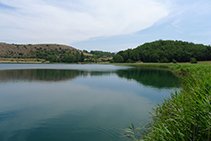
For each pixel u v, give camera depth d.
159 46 193.88
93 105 13.77
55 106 13.46
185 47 162.38
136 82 27.61
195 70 14.29
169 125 4.57
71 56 177.62
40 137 8.02
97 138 7.83
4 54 175.50
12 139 7.85
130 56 158.38
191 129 4.04
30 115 11.29
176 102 6.38
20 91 19.66
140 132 7.68
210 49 115.81
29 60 172.50
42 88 21.83
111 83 26.53
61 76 36.88
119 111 12.01
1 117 10.84
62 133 8.45
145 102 14.61
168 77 34.31
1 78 32.06
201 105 4.09
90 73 45.56
